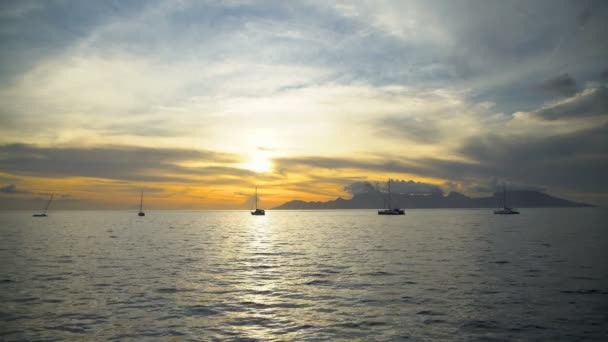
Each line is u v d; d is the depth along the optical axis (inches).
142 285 1027.9
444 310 776.3
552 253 1697.8
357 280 1099.3
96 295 909.2
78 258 1579.7
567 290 948.0
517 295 899.4
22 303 831.1
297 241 2504.9
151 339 616.7
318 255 1706.4
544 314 745.0
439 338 619.5
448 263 1411.2
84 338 619.5
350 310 781.3
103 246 2112.5
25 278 1120.8
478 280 1081.4
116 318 725.3
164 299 872.9
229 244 2276.1
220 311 775.7
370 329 663.8
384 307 802.2
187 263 1448.1
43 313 756.0
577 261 1439.5
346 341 607.5
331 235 3095.5
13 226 4643.2
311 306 813.2
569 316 731.4
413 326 678.5
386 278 1125.1
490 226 4357.8
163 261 1502.2
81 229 3971.5
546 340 610.2
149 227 4475.9
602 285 1003.9
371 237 2812.5
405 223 5408.5
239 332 650.2
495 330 656.4
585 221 5674.2
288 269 1306.6
